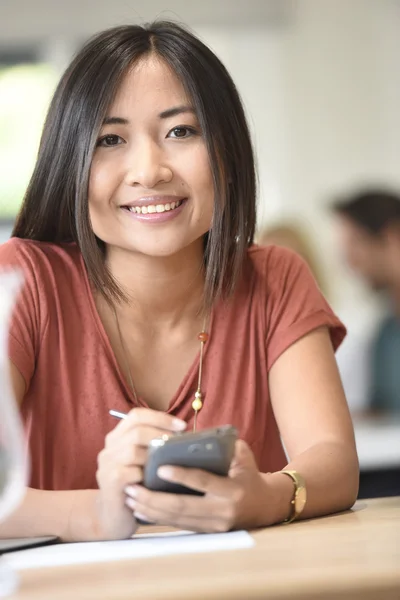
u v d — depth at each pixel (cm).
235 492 132
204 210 170
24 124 562
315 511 150
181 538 131
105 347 177
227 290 181
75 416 175
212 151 169
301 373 179
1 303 106
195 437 127
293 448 174
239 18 573
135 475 130
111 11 553
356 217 496
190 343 181
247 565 106
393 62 604
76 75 168
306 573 100
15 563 116
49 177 175
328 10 596
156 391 180
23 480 106
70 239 184
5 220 549
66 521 137
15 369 168
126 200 167
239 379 182
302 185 599
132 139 167
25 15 547
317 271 539
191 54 169
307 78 597
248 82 591
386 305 522
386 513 153
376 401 494
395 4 599
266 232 537
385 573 99
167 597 92
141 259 175
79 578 103
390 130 607
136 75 166
